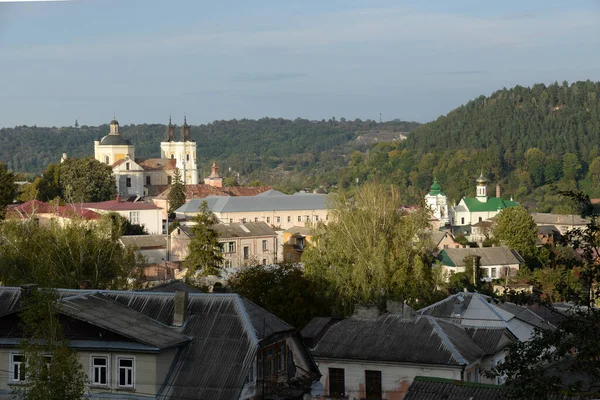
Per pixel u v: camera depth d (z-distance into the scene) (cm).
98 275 9531
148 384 4459
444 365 5319
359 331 5725
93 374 4531
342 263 9556
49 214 16025
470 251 16562
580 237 3394
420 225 10181
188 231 16188
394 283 9331
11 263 9381
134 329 4591
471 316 7038
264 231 16912
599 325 3247
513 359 3394
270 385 4691
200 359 4588
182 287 6000
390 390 5453
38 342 4281
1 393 4538
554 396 3756
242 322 4725
